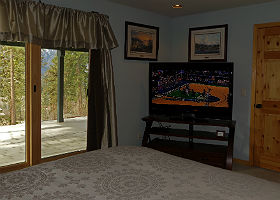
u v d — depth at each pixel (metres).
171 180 1.52
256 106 4.00
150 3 4.01
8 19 2.80
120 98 4.23
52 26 3.15
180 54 4.92
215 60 4.44
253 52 3.99
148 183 1.47
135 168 1.68
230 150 3.65
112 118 3.79
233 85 4.20
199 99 4.07
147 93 4.66
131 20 4.27
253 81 4.02
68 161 1.77
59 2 3.33
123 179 1.51
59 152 3.75
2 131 3.35
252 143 4.07
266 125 3.94
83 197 1.30
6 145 3.39
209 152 3.82
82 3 3.58
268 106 3.91
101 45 3.61
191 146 4.09
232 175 1.64
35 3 2.99
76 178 1.51
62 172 1.58
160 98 4.30
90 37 3.47
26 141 3.29
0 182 1.44
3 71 3.23
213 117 4.01
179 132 4.14
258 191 1.39
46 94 3.62
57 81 3.69
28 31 2.94
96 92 3.65
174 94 4.20
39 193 1.33
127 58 4.24
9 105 3.29
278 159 3.84
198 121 3.95
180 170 1.67
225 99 3.91
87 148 3.69
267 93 3.91
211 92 3.98
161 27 4.80
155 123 4.89
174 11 4.47
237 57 4.20
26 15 2.93
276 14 3.76
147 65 4.61
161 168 1.69
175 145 4.14
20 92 3.28
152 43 4.61
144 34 4.46
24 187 1.39
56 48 3.57
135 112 4.48
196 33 4.64
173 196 1.32
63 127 3.94
